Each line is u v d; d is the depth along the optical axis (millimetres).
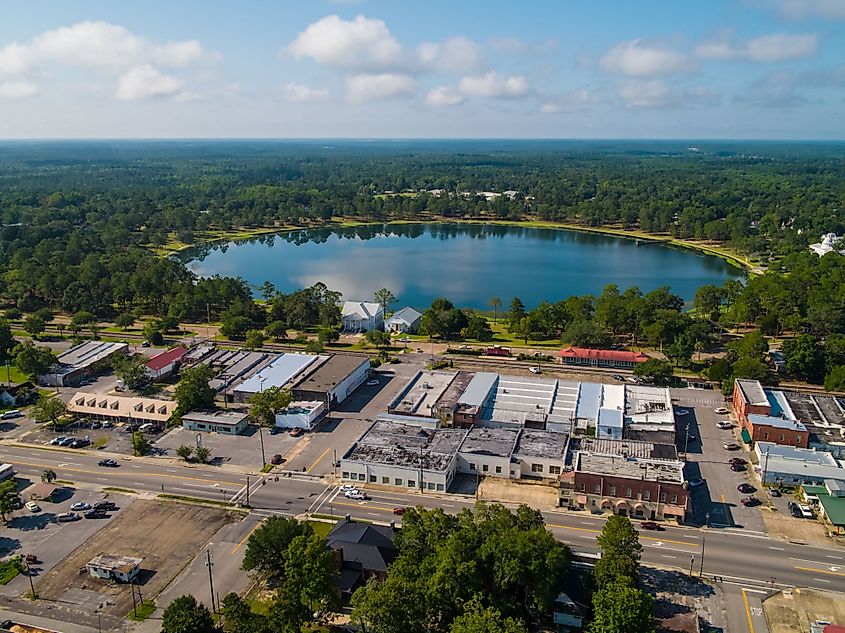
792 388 195625
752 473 144625
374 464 139875
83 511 129875
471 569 94250
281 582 107688
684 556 114812
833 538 120625
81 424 171375
